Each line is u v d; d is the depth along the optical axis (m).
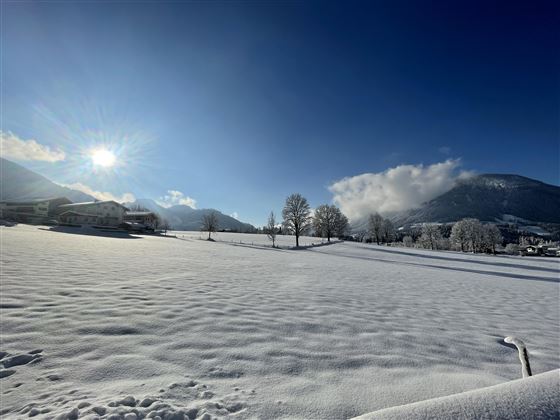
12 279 7.73
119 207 65.38
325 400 2.84
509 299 10.88
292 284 10.74
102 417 2.30
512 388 1.60
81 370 3.20
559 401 1.48
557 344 5.43
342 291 9.96
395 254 47.09
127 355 3.65
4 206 65.25
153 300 6.55
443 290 12.09
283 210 55.75
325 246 59.09
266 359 3.81
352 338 4.97
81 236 34.03
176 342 4.20
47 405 2.49
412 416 1.40
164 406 2.52
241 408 2.59
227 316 5.70
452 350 4.74
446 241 87.00
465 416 1.38
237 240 64.50
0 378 2.97
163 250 24.59
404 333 5.48
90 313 5.27
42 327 4.45
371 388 3.17
